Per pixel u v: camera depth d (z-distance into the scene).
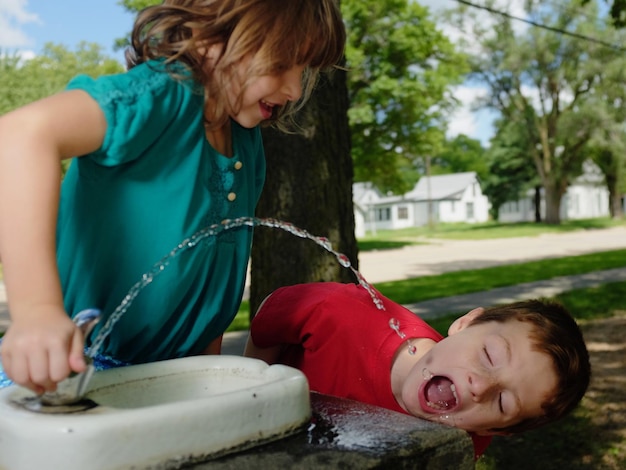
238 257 1.35
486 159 44.03
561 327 1.47
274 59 1.15
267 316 1.62
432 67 23.66
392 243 29.44
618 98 33.50
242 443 0.89
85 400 0.90
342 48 1.28
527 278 12.75
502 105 36.34
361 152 23.78
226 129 1.32
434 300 9.92
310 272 3.86
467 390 1.35
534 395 1.38
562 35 32.75
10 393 0.92
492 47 33.97
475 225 46.50
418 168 64.75
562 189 39.72
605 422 4.17
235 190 1.30
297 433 0.95
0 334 7.47
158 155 1.13
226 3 1.13
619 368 5.59
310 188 3.86
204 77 1.17
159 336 1.26
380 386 1.48
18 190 0.88
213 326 1.34
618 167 41.53
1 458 0.82
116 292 1.18
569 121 34.81
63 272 1.21
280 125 1.56
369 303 1.58
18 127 0.91
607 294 9.85
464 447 0.97
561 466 3.47
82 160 1.11
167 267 1.18
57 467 0.78
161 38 1.16
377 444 0.91
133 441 0.81
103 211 1.14
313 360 1.55
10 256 0.87
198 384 1.14
